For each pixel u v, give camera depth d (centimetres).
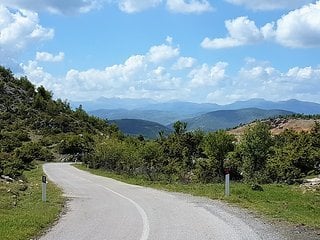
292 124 7969
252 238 1052
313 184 2691
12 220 1282
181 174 3400
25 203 1867
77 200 2061
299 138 3609
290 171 3064
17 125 11894
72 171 5328
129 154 4647
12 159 5762
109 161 5478
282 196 2223
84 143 9512
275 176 3028
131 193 2397
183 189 2544
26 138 10512
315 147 3488
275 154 3266
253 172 3030
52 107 14288
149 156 4219
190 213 1530
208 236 1078
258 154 3036
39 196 2170
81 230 1198
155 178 3475
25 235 1092
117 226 1260
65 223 1336
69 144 9531
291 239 1050
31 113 13300
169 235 1098
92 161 6197
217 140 3303
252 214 1498
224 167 3189
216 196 2092
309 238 1070
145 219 1396
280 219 1388
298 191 2419
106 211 1638
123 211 1627
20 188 2594
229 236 1078
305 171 3206
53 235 1123
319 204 2022
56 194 2322
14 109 13388
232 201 1902
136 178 3759
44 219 1355
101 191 2564
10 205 1719
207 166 3269
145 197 2156
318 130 3769
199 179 3188
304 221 1361
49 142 10306
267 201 2006
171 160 3991
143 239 1046
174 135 4697
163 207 1722
